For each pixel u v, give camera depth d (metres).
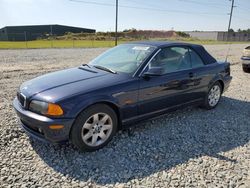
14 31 74.75
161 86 4.15
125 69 4.04
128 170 3.16
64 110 3.17
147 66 4.02
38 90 3.43
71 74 3.99
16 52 19.52
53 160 3.32
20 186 2.78
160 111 4.31
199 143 3.93
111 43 37.50
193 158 3.47
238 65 13.27
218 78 5.31
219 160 3.44
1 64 11.91
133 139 3.97
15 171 3.04
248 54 10.35
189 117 5.00
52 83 3.60
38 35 62.97
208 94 5.28
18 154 3.42
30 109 3.37
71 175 3.02
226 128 4.54
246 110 5.57
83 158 3.39
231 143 3.97
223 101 6.17
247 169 3.24
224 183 2.93
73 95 3.27
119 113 3.73
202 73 4.93
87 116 3.37
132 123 3.97
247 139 4.13
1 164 3.17
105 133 3.67
